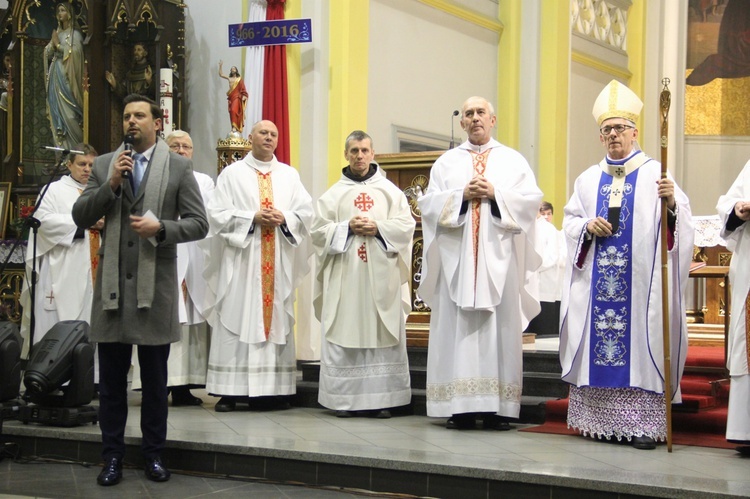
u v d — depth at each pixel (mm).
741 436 5188
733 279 5363
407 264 6906
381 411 6691
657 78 13828
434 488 4848
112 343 5062
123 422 5203
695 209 13422
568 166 12055
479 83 11633
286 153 8727
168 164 5125
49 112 9445
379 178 7055
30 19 9586
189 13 9781
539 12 11867
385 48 10039
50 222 7418
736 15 13273
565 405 6262
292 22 8570
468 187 6066
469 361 6059
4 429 5934
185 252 7137
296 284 7293
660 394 5547
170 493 4930
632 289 5637
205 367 7324
